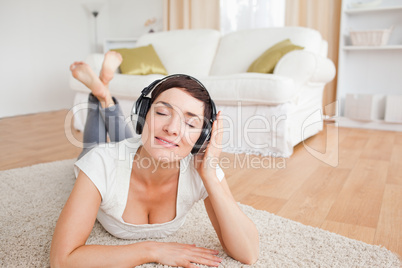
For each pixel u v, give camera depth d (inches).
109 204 36.4
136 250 34.8
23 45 174.1
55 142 108.6
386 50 139.9
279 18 160.2
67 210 32.9
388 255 40.8
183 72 133.4
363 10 131.7
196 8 174.1
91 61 124.0
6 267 37.3
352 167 81.4
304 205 58.3
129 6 212.5
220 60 129.3
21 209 54.3
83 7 202.7
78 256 31.5
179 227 45.1
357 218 53.1
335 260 39.4
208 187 35.8
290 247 42.3
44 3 181.8
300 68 94.7
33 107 180.1
